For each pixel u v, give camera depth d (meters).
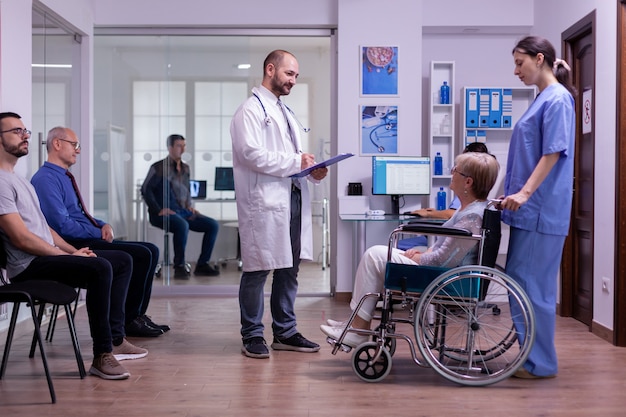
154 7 6.15
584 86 5.02
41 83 5.07
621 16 4.18
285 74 4.04
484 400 3.10
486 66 6.44
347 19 6.03
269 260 3.88
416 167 5.90
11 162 3.57
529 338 3.25
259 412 2.92
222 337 4.48
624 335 4.19
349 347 3.62
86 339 4.40
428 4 6.14
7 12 4.27
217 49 6.36
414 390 3.25
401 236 5.66
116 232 6.34
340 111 6.05
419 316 3.28
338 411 2.93
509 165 3.53
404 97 6.05
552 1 5.57
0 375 3.40
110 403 3.05
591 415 2.90
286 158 3.86
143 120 6.34
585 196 4.96
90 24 6.04
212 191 6.38
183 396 3.15
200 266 6.38
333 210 6.34
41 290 3.18
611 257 4.33
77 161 6.02
